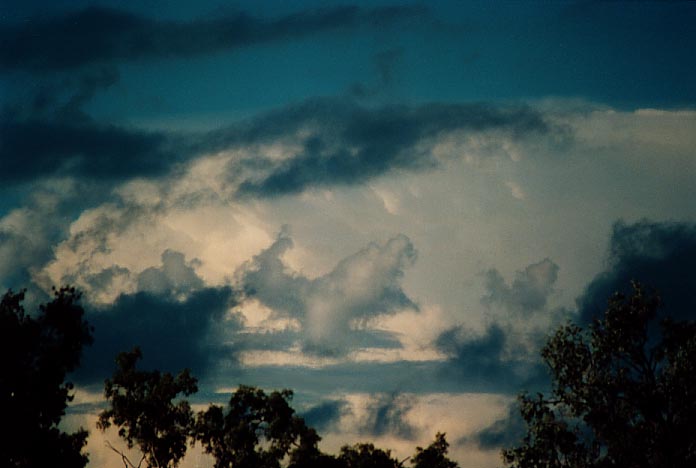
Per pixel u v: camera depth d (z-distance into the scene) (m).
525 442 52.84
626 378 49.69
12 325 50.31
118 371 62.50
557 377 51.25
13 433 50.03
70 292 53.03
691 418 48.38
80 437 53.94
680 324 49.88
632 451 48.62
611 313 50.41
